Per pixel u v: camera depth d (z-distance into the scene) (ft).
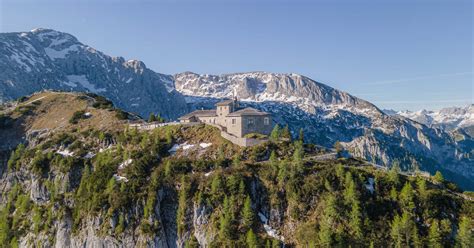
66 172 531.09
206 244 397.60
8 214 545.03
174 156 498.69
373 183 400.47
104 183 481.87
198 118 637.71
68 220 476.54
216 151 487.61
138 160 491.31
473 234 342.03
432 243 341.82
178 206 433.48
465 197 408.87
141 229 422.00
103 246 429.38
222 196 417.90
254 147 479.00
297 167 418.51
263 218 402.52
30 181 569.64
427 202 373.40
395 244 347.56
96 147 584.40
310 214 387.34
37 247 476.54
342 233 356.59
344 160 463.83
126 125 625.41
